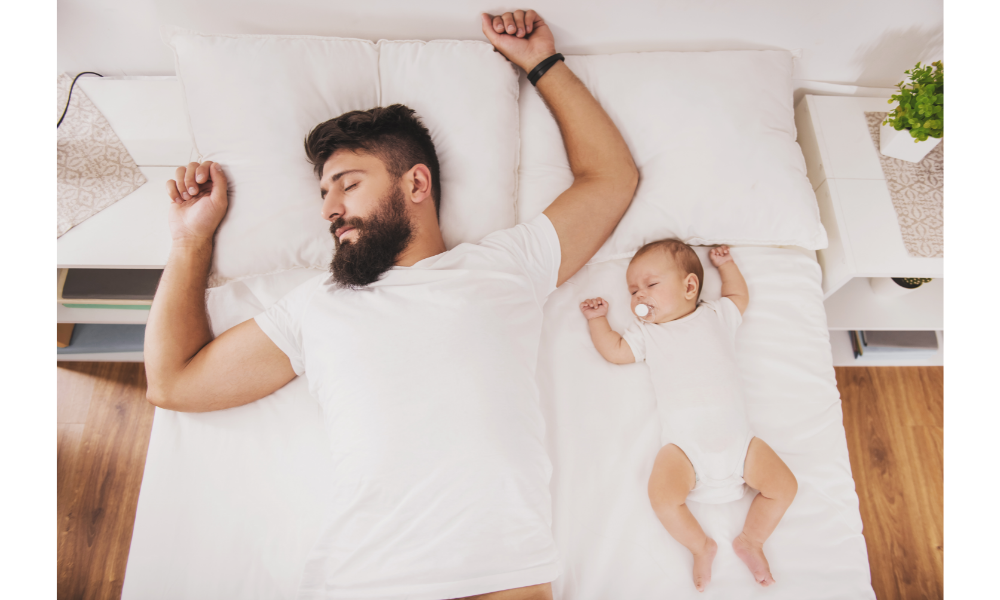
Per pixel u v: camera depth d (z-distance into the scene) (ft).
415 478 2.89
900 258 4.14
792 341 3.92
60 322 4.45
